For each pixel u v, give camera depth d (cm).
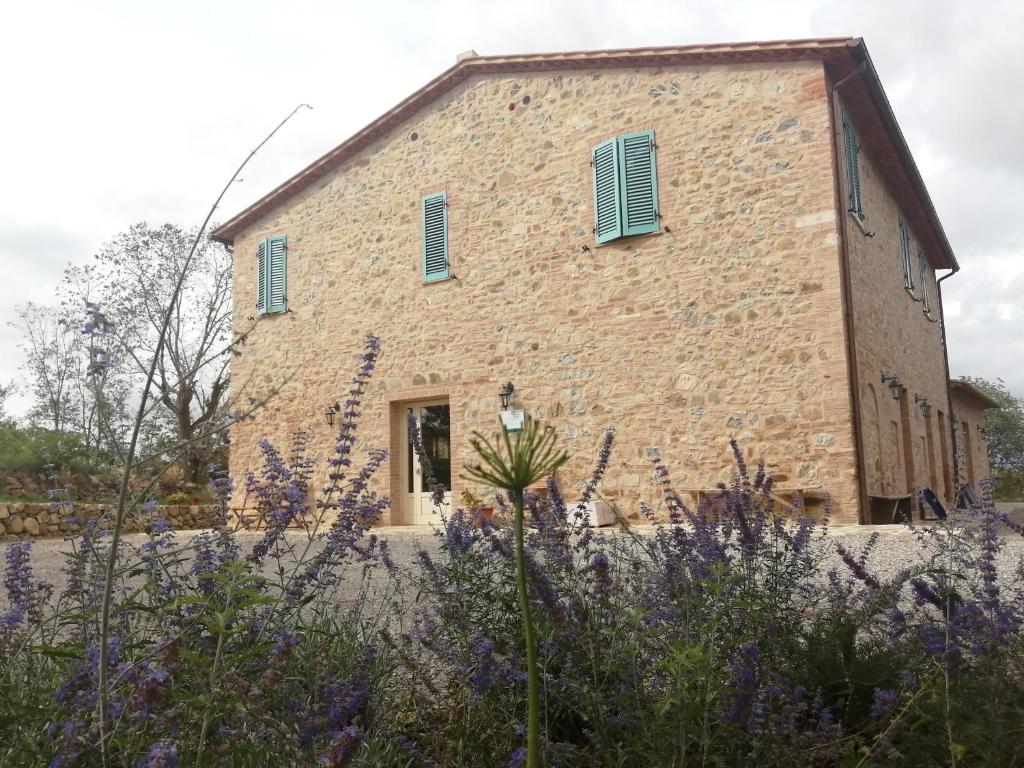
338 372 1436
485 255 1296
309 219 1525
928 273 1858
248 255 1608
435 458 1333
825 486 990
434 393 1316
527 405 1221
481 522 323
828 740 209
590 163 1215
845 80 1069
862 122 1229
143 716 162
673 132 1151
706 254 1106
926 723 206
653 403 1119
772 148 1080
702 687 204
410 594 423
